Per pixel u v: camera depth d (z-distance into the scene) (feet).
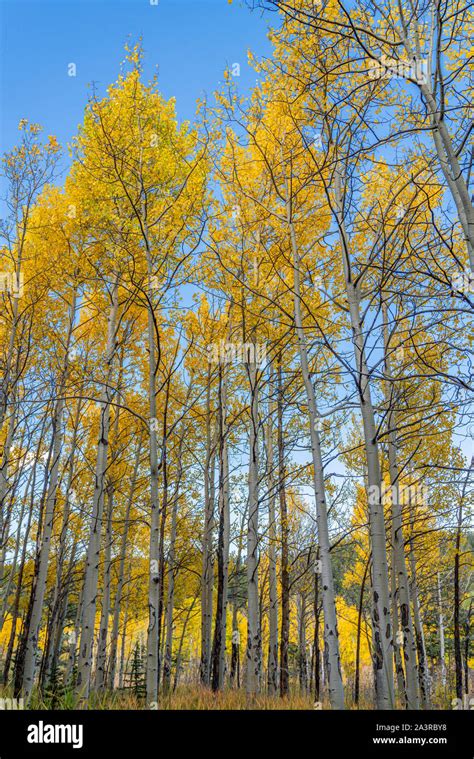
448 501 32.65
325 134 20.79
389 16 16.93
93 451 39.93
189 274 23.66
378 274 23.45
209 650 39.91
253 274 27.81
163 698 28.32
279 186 24.82
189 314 30.96
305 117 22.04
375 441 19.01
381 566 17.70
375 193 23.98
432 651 62.69
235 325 30.68
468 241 14.20
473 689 53.26
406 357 26.11
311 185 23.03
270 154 24.22
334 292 26.32
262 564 47.11
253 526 26.53
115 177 22.21
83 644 25.71
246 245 27.91
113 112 22.75
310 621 64.03
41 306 32.30
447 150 14.51
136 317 31.50
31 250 31.81
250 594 25.91
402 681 28.27
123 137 22.20
